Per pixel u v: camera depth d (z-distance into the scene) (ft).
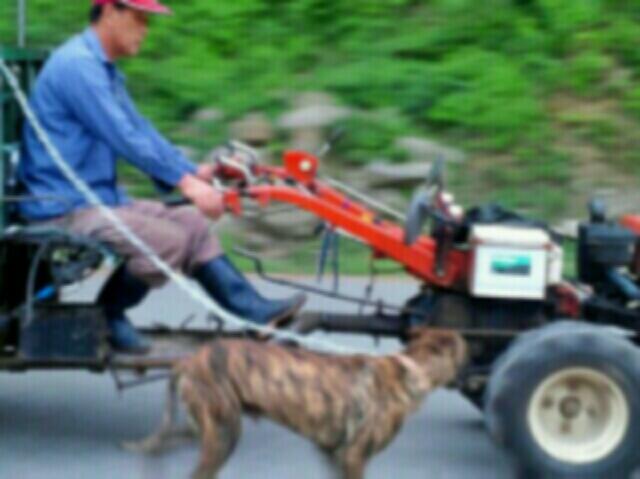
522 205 41.27
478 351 23.52
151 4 23.80
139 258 23.52
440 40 45.62
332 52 45.42
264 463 23.93
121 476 23.26
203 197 23.38
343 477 20.89
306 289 25.29
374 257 23.85
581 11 46.57
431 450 24.79
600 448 22.36
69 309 23.17
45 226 23.52
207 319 27.63
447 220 23.32
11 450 24.43
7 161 23.66
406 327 24.50
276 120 42.68
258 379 20.61
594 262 23.88
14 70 24.43
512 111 43.75
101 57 23.77
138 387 27.99
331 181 25.53
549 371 22.07
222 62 44.83
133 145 23.39
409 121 43.27
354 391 20.68
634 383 22.16
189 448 22.30
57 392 27.73
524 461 22.18
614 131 43.80
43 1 45.85
